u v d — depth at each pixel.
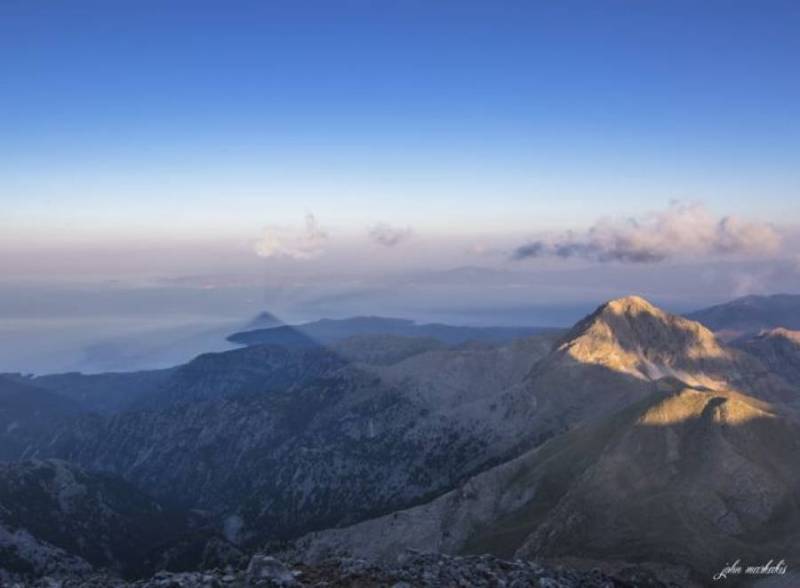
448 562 49.06
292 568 44.62
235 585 40.28
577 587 48.56
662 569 134.62
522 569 50.06
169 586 41.06
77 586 46.06
